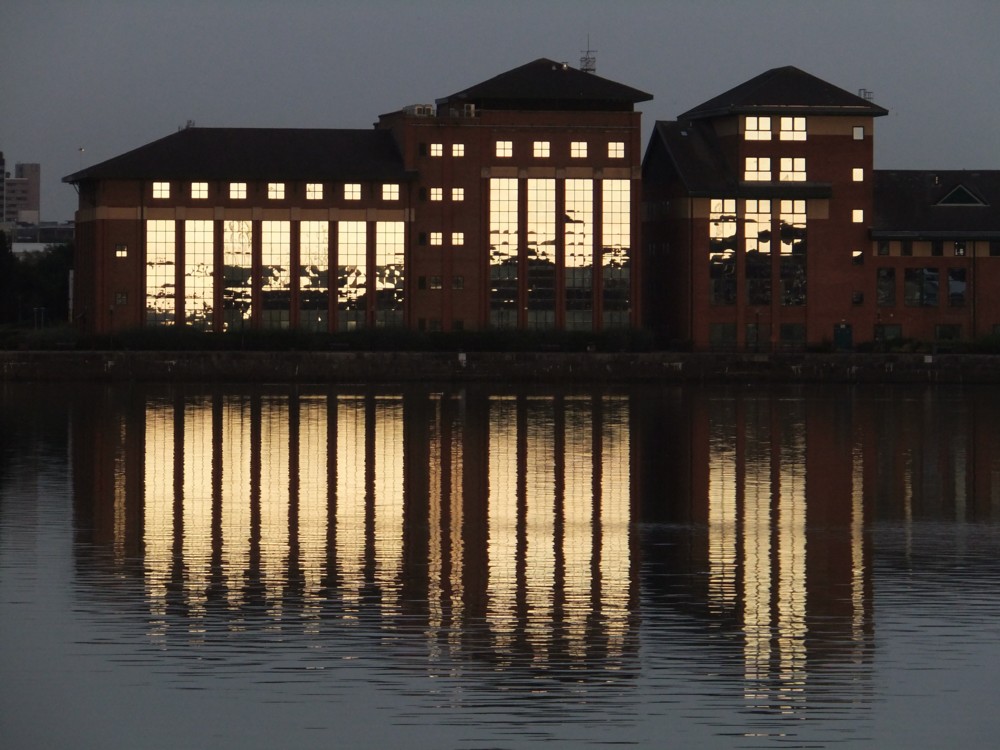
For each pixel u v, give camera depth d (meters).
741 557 73.81
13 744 48.25
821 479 103.88
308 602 63.31
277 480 100.38
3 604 62.41
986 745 48.50
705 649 57.22
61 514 84.56
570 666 55.09
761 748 48.28
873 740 48.91
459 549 75.19
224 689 52.59
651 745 48.38
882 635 59.03
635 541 77.94
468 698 51.97
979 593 65.81
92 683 53.09
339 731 49.22
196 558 71.88
